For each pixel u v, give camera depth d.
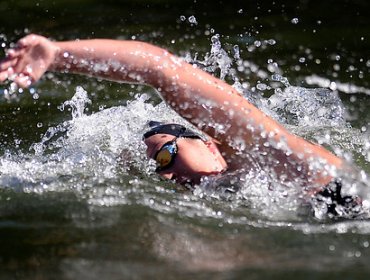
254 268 5.09
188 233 5.59
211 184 6.21
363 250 5.36
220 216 5.87
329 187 5.99
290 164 6.08
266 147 6.09
